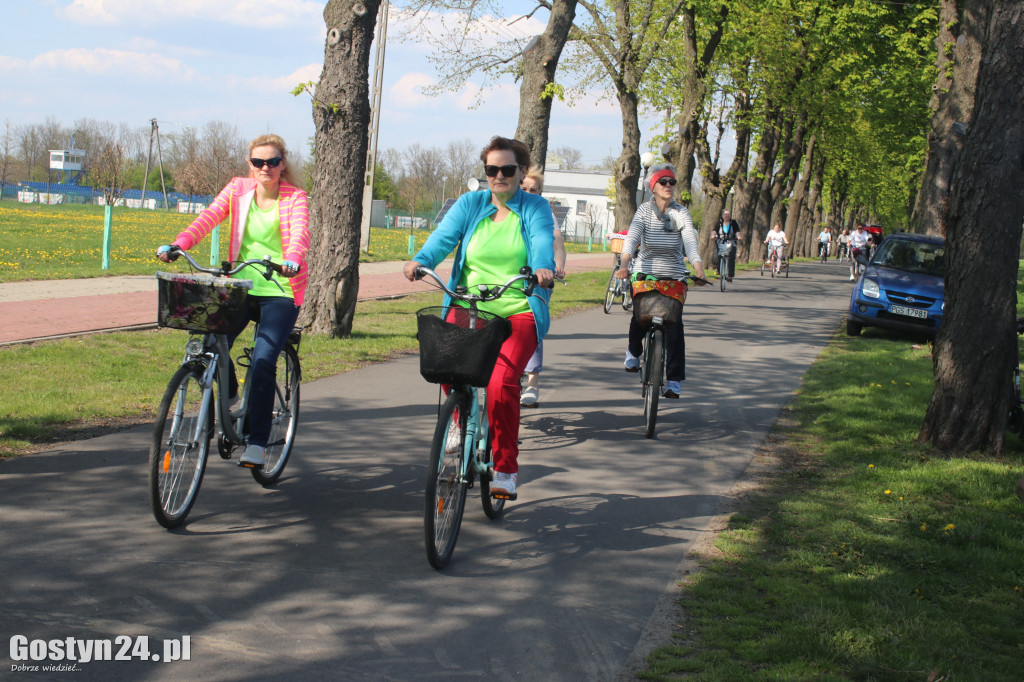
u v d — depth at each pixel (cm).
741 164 3312
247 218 520
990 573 446
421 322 430
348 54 1119
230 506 504
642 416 811
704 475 625
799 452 701
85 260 2161
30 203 7375
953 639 368
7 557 407
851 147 5294
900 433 749
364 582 408
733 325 1560
